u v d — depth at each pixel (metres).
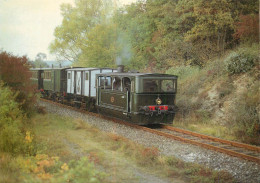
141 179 5.83
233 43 17.92
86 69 15.72
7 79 11.30
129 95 11.45
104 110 13.58
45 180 5.16
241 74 13.09
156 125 12.12
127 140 8.80
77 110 16.16
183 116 13.12
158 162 6.84
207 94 13.42
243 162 6.78
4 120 7.75
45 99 22.17
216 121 11.72
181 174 6.12
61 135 9.67
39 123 11.38
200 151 7.80
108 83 13.73
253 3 17.39
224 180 5.72
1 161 6.02
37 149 7.32
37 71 23.77
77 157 7.14
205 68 16.59
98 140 9.19
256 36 15.22
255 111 10.15
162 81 11.34
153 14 22.73
